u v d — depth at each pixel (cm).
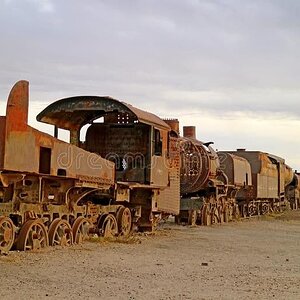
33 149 1467
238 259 1620
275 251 1880
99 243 1820
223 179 3603
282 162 5791
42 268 1270
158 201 2353
